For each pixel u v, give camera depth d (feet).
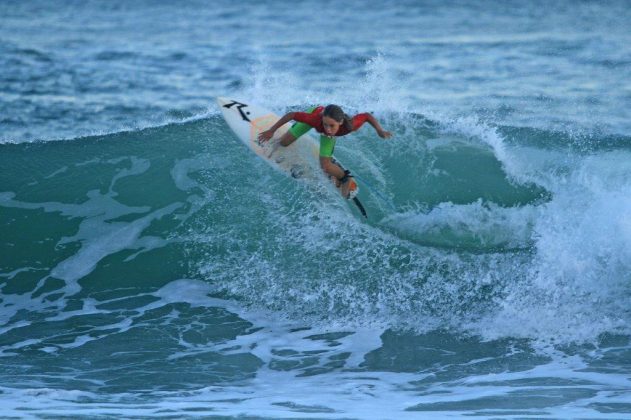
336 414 59.47
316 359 77.82
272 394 67.15
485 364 75.31
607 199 99.04
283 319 88.02
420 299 89.10
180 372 74.23
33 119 148.15
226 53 215.92
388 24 260.21
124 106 159.33
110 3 307.37
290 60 206.08
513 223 97.60
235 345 81.35
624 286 86.89
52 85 177.17
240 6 302.86
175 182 110.83
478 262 92.12
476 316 85.87
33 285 96.43
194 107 158.92
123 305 91.50
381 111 121.90
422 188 105.09
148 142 120.26
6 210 109.40
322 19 272.72
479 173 107.76
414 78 182.60
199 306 90.68
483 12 277.85
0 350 79.71
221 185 107.65
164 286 95.50
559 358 75.92
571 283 87.92
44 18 270.26
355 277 92.07
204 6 302.66
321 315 88.33
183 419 57.93
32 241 104.01
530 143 119.55
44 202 110.83
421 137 114.83
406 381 71.31
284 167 104.12
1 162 119.34
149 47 223.51
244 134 109.60
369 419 57.88
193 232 102.06
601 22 248.52
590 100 158.51
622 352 76.54
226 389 69.26
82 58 207.21
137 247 101.55
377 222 98.12
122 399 65.21
